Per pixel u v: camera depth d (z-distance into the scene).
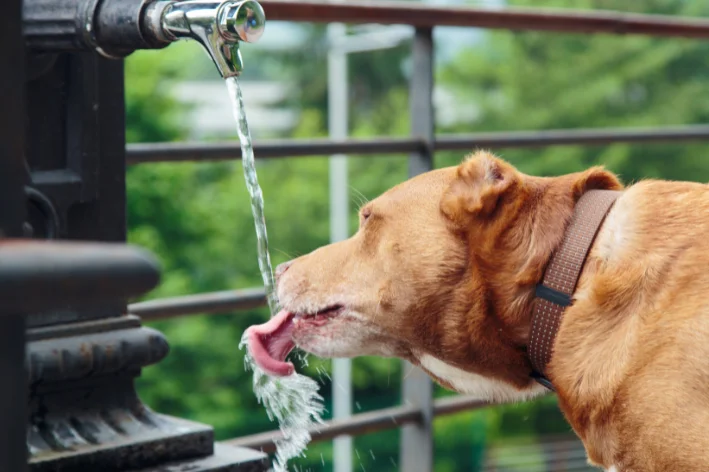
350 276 2.40
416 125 3.18
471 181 2.28
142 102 15.66
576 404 2.10
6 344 0.75
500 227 2.23
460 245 2.29
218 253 15.91
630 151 17.34
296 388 2.35
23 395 0.77
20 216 0.83
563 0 20.89
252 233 17.84
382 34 12.59
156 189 15.22
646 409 1.95
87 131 1.84
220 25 1.58
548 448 15.49
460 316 2.31
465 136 3.29
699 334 1.93
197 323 14.77
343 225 14.90
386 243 2.36
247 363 2.41
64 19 1.64
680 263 2.03
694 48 18.97
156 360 1.94
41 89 1.78
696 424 1.90
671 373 1.94
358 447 12.64
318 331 2.43
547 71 20.00
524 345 2.29
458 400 3.19
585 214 2.21
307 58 25.77
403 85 25.42
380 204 2.39
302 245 18.98
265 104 25.34
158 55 16.19
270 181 19.53
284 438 2.35
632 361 1.99
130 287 0.74
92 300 0.73
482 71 21.09
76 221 1.86
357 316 2.39
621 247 2.11
